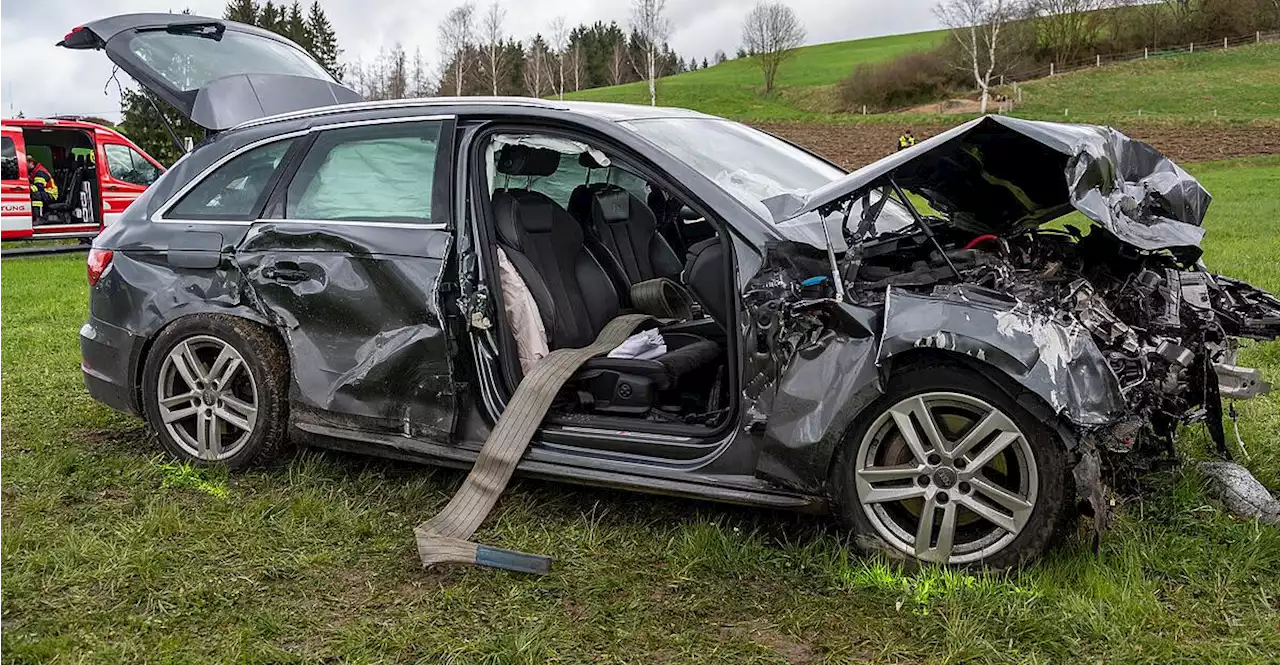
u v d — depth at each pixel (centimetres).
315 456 437
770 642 289
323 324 402
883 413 317
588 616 304
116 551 349
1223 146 3519
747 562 331
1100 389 290
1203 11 6756
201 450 435
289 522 376
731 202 344
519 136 386
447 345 378
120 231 452
